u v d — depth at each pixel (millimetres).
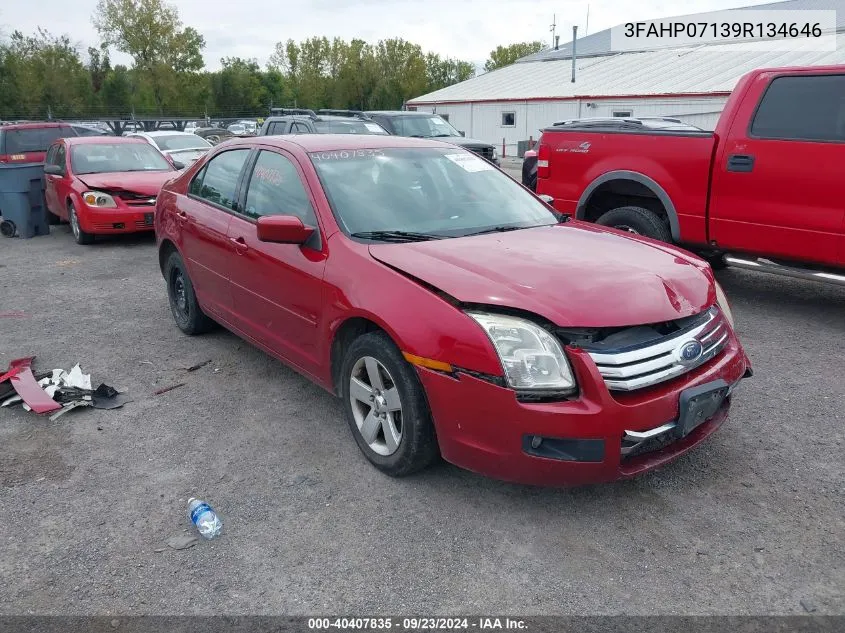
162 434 4203
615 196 7492
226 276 4941
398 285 3428
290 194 4371
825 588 2811
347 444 4035
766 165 5910
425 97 42188
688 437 3410
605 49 40250
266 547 3117
